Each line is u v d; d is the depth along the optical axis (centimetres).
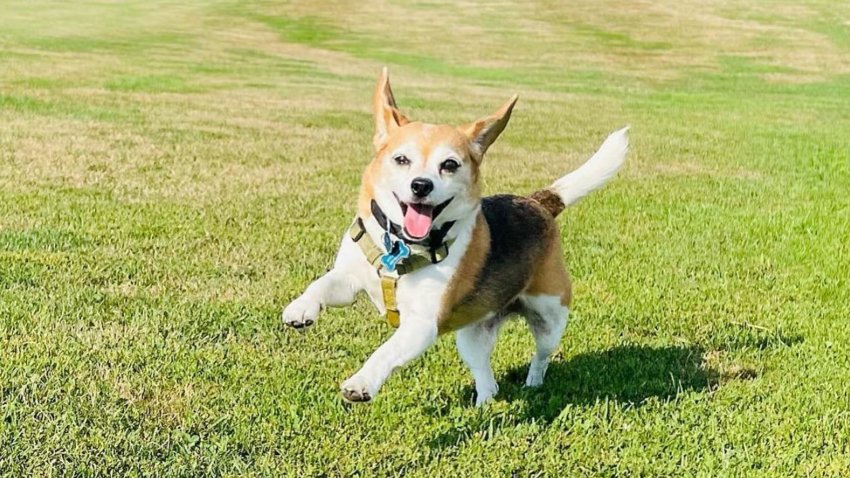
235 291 290
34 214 338
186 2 1900
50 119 554
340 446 225
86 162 434
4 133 495
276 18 1719
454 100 854
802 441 233
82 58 984
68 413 226
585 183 258
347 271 227
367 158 501
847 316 296
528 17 1817
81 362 245
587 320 289
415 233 219
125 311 273
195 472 216
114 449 219
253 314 276
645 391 253
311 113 684
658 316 292
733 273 328
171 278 296
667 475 224
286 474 218
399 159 223
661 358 270
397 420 235
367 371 212
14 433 220
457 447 228
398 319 229
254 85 869
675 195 440
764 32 1680
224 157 475
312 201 387
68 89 712
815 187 471
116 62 973
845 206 423
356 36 1573
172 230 334
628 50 1507
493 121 234
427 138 225
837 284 318
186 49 1233
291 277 302
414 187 218
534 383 257
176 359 250
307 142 545
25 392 232
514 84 1084
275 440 225
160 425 228
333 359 258
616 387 255
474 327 246
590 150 582
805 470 225
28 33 1258
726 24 1755
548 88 1055
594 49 1512
